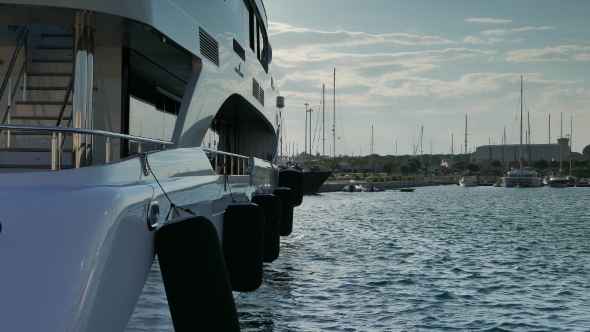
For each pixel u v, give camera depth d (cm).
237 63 968
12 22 575
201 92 757
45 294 302
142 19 578
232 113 1314
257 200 1061
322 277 1412
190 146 732
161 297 449
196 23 736
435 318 1055
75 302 304
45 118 700
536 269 1631
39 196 347
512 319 1063
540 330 994
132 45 677
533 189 10962
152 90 840
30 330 292
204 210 647
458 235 2567
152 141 545
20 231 323
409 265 1648
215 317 420
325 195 7312
